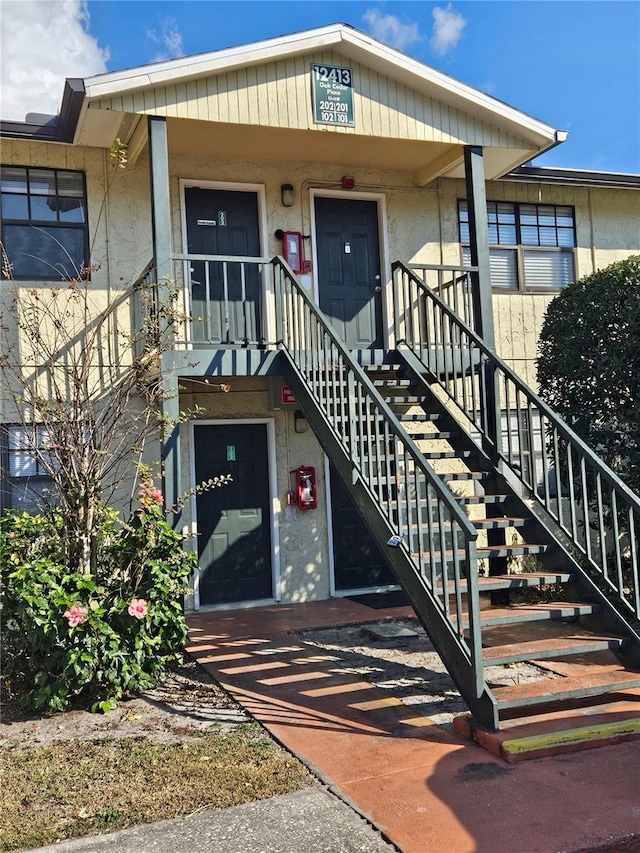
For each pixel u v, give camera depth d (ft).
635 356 25.75
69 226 28.84
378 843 11.56
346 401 25.55
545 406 21.26
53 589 18.15
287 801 12.98
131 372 23.54
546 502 21.35
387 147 30.07
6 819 12.53
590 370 26.89
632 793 13.07
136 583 19.80
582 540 29.73
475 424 25.23
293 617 27.86
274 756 15.01
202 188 30.71
